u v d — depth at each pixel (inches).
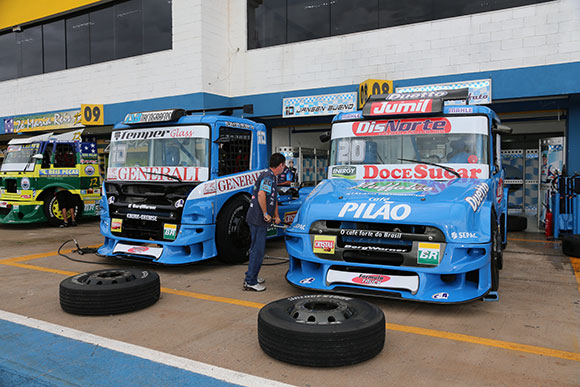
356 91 465.1
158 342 142.3
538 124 500.4
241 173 266.5
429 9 435.5
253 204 203.8
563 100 413.4
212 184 243.3
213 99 523.5
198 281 224.2
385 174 218.1
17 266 260.5
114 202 259.9
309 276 186.9
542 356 131.4
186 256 241.3
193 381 115.0
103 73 597.0
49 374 119.2
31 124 675.4
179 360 128.0
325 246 178.9
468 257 164.9
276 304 141.3
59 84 644.1
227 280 226.4
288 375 118.8
